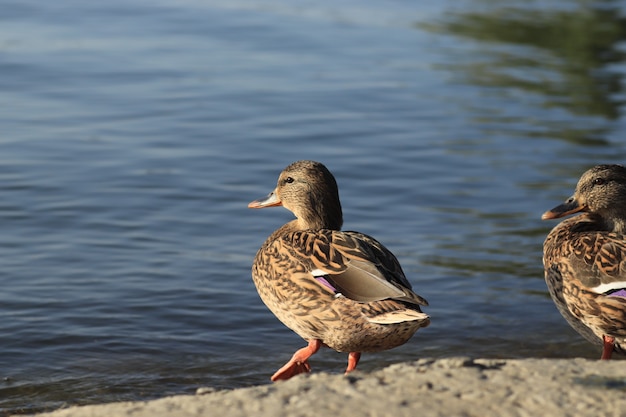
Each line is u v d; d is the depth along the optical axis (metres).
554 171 14.76
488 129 16.80
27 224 12.23
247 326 9.88
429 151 15.59
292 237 8.09
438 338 9.70
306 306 7.73
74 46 21.41
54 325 9.68
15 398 8.24
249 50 21.86
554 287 8.27
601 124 17.23
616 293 7.64
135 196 13.30
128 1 26.55
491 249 11.92
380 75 20.17
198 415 5.55
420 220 12.88
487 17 26.27
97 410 5.84
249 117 17.03
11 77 18.75
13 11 24.56
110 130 16.02
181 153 15.10
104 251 11.54
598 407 5.47
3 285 10.52
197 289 10.63
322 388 5.82
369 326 7.39
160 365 8.98
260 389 5.91
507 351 9.41
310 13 26.14
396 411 5.43
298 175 8.82
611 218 8.67
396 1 28.19
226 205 13.17
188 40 22.55
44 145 15.13
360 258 7.60
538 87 19.72
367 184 14.14
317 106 17.84
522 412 5.43
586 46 23.47
